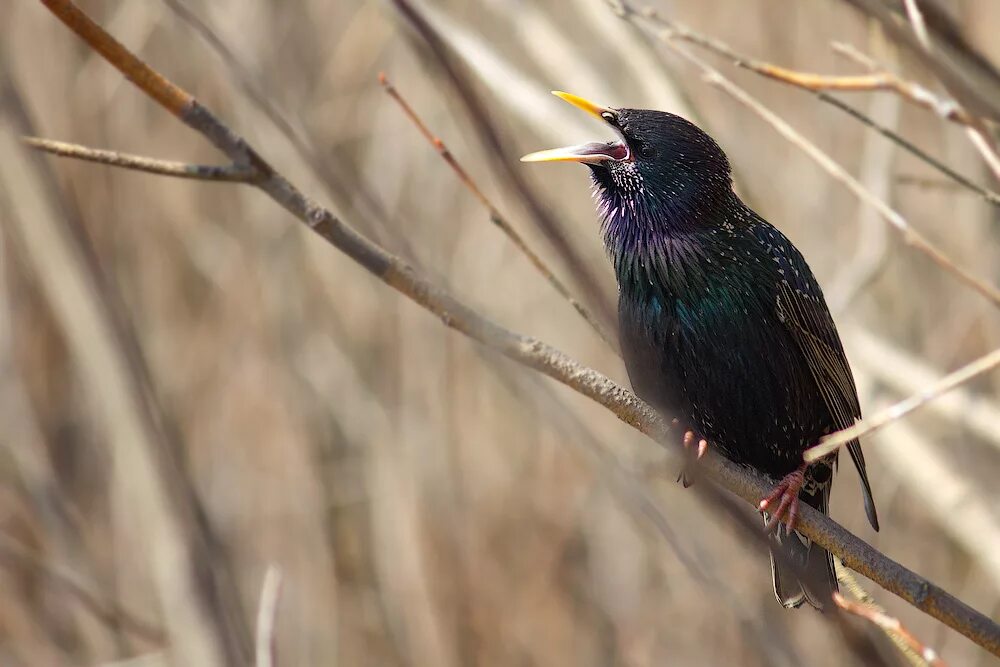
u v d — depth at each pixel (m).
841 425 7.93
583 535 15.74
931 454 9.32
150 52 14.23
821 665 11.98
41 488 14.45
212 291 15.16
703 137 7.95
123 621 12.34
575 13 11.84
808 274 8.05
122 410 12.27
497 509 15.30
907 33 5.88
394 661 14.74
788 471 8.14
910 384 9.37
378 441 14.69
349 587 15.03
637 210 7.88
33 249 12.38
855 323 9.97
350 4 14.71
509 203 9.87
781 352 7.83
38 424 14.84
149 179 14.92
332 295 14.82
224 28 13.27
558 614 15.11
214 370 15.12
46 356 15.27
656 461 8.33
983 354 13.22
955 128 11.83
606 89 9.26
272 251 14.91
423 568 14.70
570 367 6.32
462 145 14.53
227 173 5.81
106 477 15.16
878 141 10.15
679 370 7.87
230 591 12.14
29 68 14.34
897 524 14.48
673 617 14.98
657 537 9.62
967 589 13.98
